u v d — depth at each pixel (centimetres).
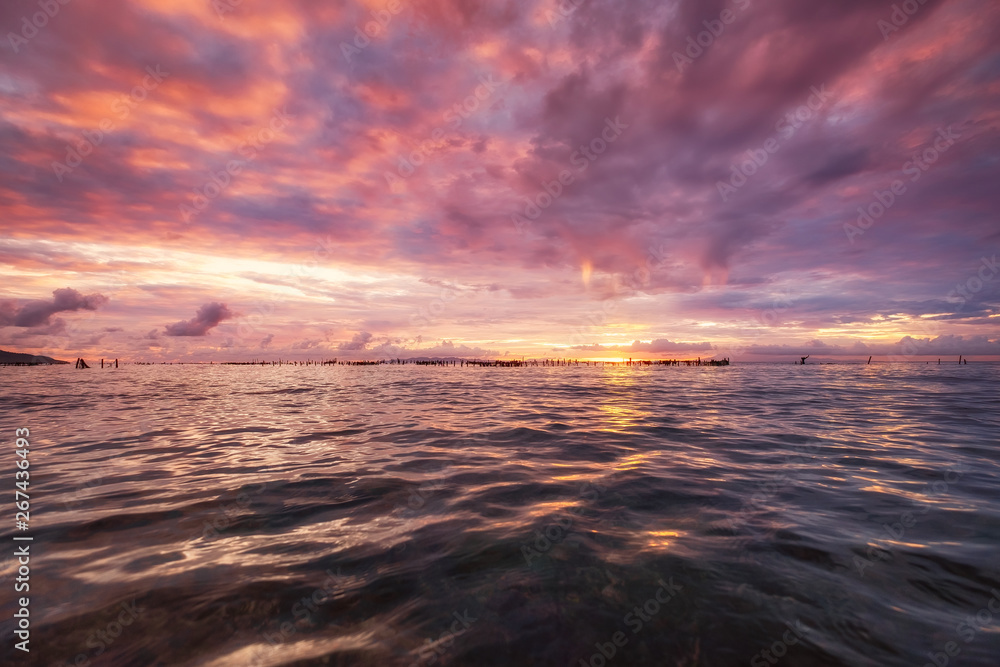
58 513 561
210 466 798
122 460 844
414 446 977
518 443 1008
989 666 288
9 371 6650
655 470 771
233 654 300
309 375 5234
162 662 291
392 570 417
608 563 431
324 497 628
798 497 626
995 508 578
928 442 1001
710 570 416
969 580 397
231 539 486
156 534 499
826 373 4909
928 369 5850
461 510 578
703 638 318
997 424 1252
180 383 3431
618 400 1980
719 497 628
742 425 1245
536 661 295
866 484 687
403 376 4841
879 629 328
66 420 1369
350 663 291
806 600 366
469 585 390
